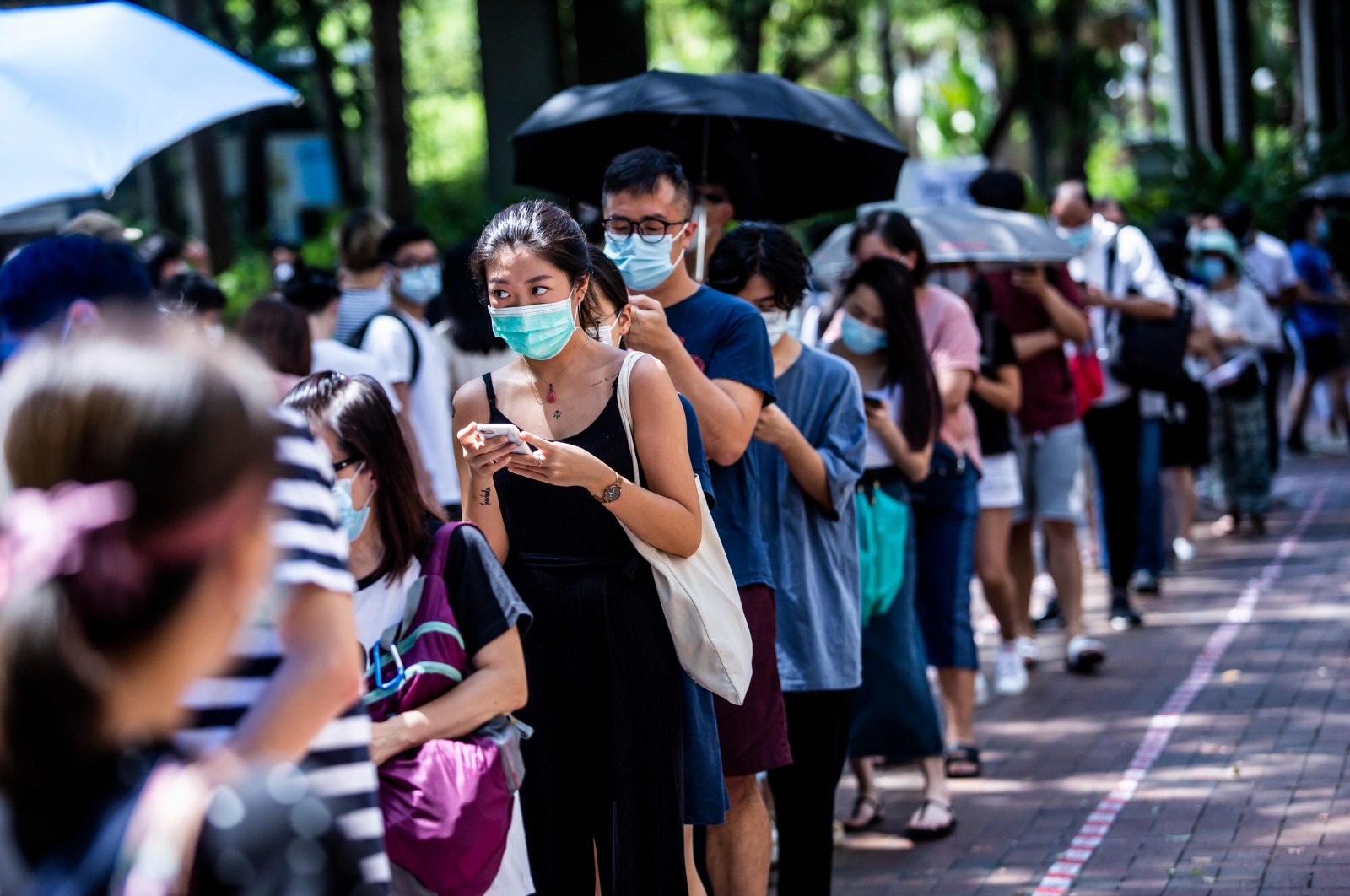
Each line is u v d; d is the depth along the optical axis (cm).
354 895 363
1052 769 1516
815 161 1446
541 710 867
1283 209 5106
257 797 355
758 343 998
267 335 1209
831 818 1112
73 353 345
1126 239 2081
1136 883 1191
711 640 859
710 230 1340
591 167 1476
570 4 5066
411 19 8488
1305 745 1510
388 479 713
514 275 822
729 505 1009
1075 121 8331
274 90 1286
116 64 1206
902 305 1305
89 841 338
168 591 335
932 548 1485
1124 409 2080
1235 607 2161
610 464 852
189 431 335
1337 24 6831
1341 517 2756
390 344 1439
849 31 5941
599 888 913
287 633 504
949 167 2870
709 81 1343
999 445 1728
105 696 332
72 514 326
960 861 1284
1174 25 6044
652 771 865
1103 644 2030
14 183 1145
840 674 1091
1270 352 2873
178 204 5328
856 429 1121
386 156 3731
